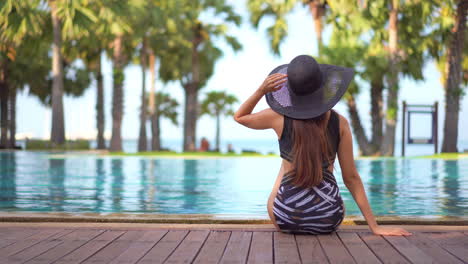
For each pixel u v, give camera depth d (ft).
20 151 72.08
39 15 72.08
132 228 10.69
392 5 67.05
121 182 27.96
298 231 9.97
